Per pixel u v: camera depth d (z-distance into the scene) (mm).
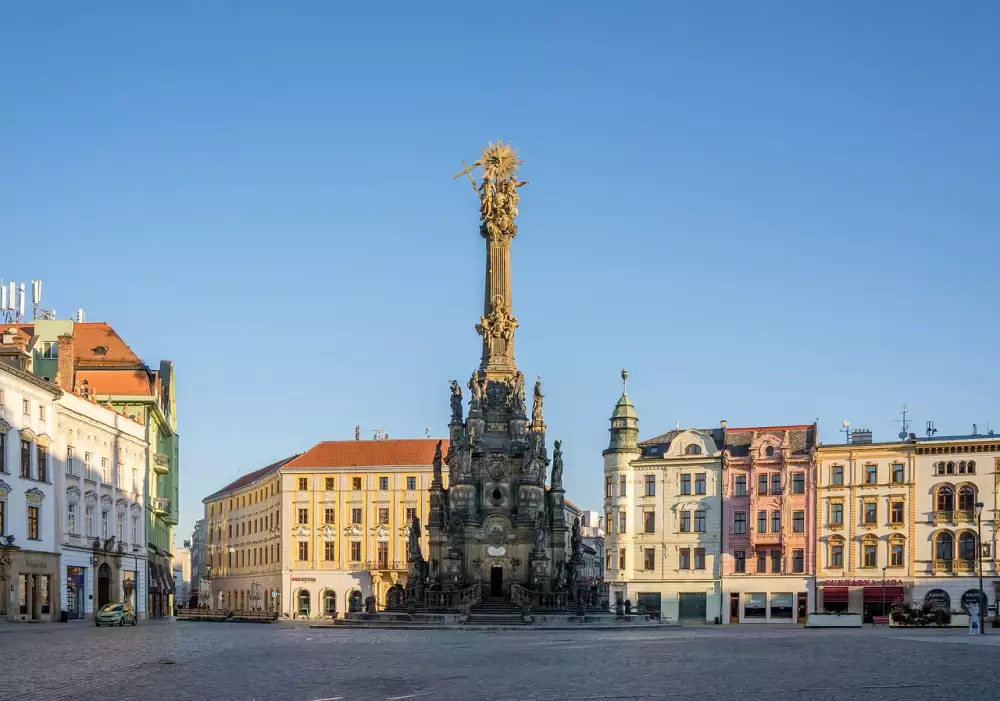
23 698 27750
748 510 128375
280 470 159000
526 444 95125
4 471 84250
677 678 32750
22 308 128000
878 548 122562
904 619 80625
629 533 133125
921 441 121875
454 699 27578
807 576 125125
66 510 95250
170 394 143125
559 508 94500
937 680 31438
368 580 153750
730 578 128250
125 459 111312
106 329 131000
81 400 99750
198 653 44906
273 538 163000
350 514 156125
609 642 55594
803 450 127312
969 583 117875
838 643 51250
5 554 83312
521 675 34219
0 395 83875
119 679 32719
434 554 93812
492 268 99500
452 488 94312
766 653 43594
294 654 44688
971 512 118625
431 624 81812
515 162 101188
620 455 134500
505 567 92625
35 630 70312
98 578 103312
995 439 118312
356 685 31109
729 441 132750
